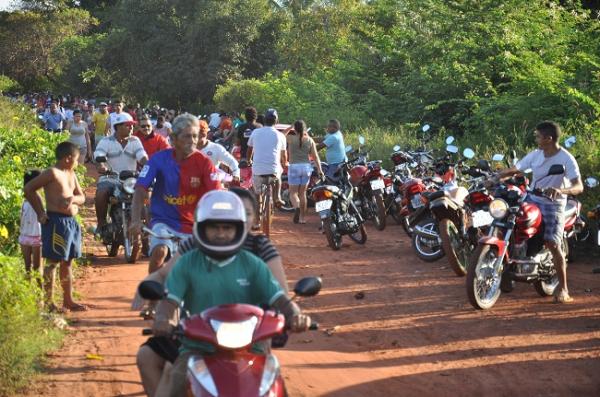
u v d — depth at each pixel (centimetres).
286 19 5034
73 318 873
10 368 665
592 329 842
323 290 1037
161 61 5022
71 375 691
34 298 815
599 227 1158
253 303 468
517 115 2089
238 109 3997
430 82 2608
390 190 1625
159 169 729
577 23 2558
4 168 1277
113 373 697
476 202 1072
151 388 493
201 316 421
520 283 1070
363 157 1664
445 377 698
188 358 434
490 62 2534
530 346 786
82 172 1642
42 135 1784
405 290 1035
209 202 443
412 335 834
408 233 1426
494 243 917
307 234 1521
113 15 5647
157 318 446
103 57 5188
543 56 2425
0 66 7162
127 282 1062
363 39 3575
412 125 2420
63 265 901
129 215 1180
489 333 836
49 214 881
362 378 692
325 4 4769
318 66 4331
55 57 6919
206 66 4828
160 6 4984
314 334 838
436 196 1073
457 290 1028
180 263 461
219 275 457
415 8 3005
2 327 688
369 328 862
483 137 2152
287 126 1647
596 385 673
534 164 971
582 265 1196
